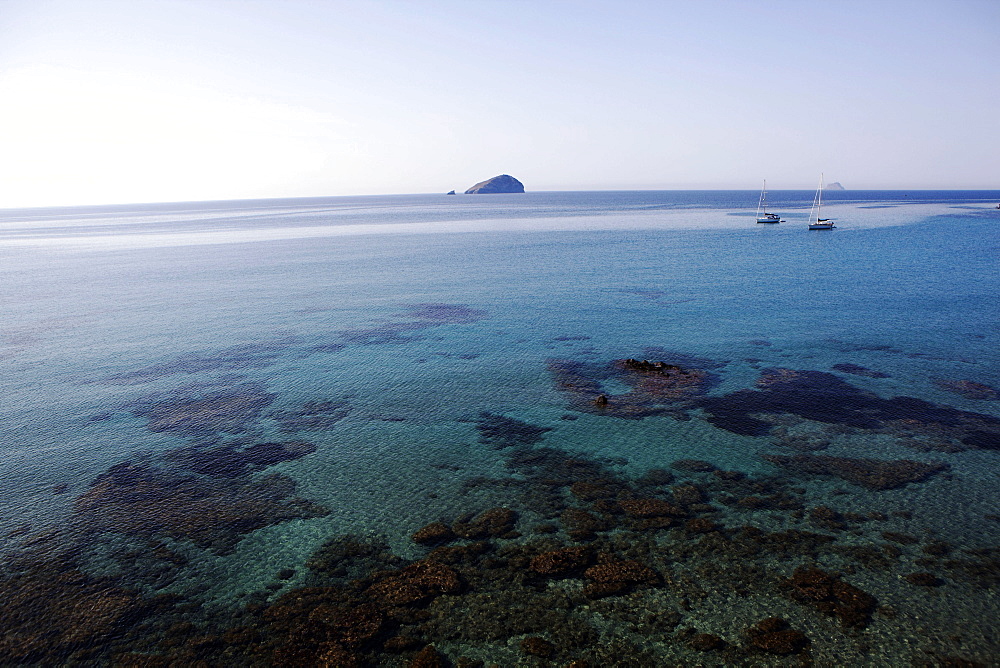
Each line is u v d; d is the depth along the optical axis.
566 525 20.12
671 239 114.25
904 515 19.98
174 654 14.61
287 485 23.11
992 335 40.91
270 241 129.75
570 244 108.62
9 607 16.27
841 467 23.42
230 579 17.56
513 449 25.98
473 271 76.56
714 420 28.31
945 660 13.91
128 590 17.03
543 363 37.44
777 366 35.69
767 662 14.08
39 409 31.06
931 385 31.75
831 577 16.98
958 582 16.58
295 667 14.16
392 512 21.17
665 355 38.47
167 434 27.91
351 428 28.42
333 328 47.53
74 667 14.22
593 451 25.61
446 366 37.28
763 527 19.66
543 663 14.23
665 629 15.22
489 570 17.77
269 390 33.62
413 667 14.16
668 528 19.77
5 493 22.53
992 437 25.47
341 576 17.64
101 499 22.08
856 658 14.08
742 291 59.22
